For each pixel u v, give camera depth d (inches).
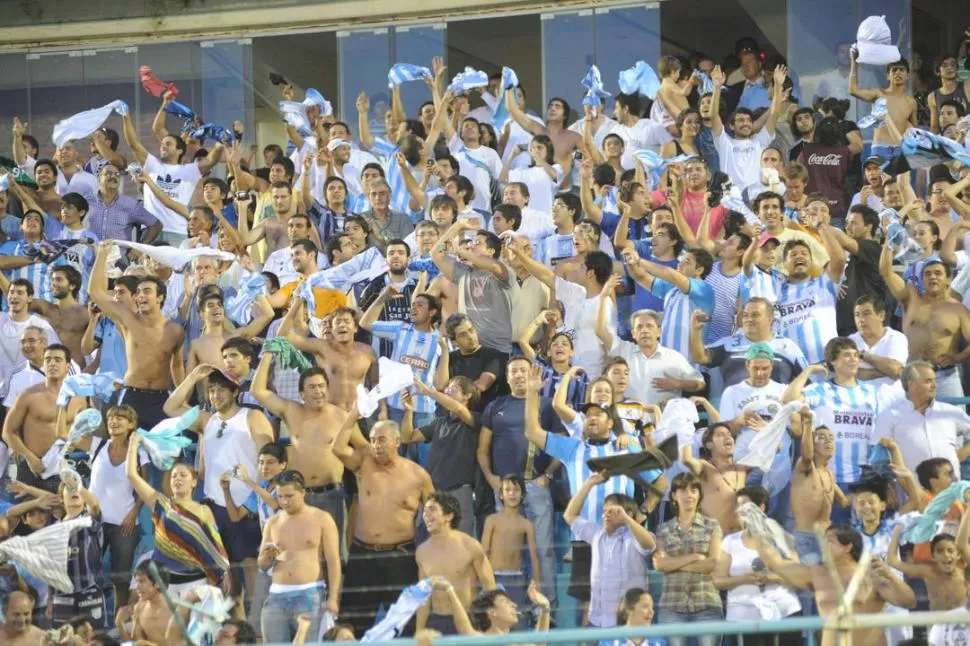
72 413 1731.1
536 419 1542.8
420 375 1712.6
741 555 1362.0
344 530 1557.6
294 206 2074.3
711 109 2183.8
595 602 1401.3
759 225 1750.7
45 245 2105.1
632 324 1683.1
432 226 1861.5
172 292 1988.2
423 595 1320.1
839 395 1536.7
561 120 2279.8
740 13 2728.8
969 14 2704.2
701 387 1642.5
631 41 2583.7
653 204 2003.0
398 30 2699.3
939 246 1879.9
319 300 1780.3
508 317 1758.1
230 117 2751.0
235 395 1621.6
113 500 1598.2
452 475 1572.3
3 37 2797.7
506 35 2709.2
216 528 1521.9
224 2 2758.4
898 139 2192.4
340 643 1085.1
